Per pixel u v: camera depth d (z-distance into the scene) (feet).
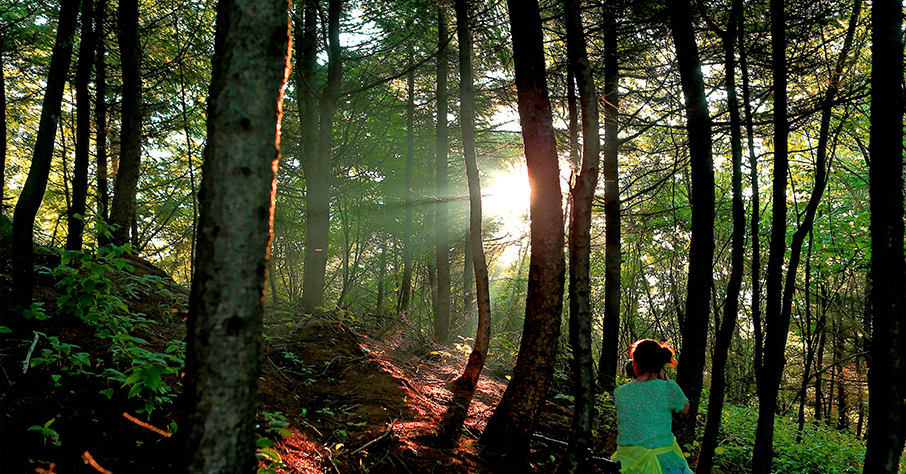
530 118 16.81
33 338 12.14
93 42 15.69
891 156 8.57
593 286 55.31
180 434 5.97
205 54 34.04
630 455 11.72
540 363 16.61
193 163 44.32
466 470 14.62
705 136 15.71
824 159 13.96
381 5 32.50
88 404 11.08
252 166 6.19
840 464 27.17
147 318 17.52
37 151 12.06
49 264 18.08
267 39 6.34
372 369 19.49
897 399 8.45
